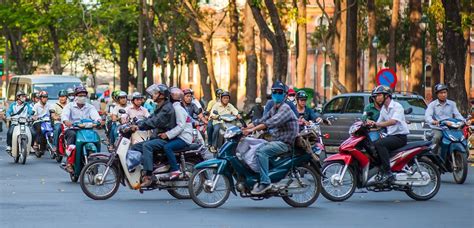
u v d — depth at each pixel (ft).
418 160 73.82
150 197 75.56
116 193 78.69
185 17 221.66
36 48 325.83
